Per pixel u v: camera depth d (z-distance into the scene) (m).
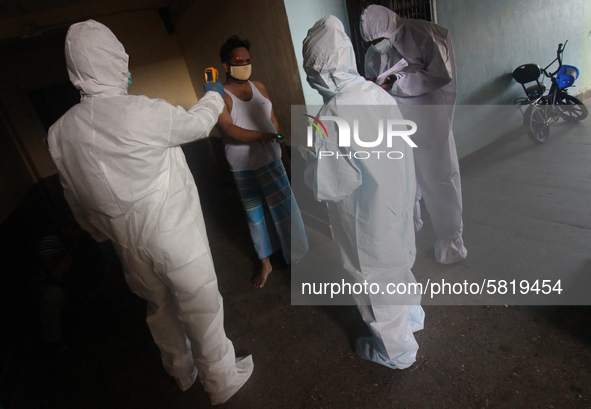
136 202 1.21
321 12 2.40
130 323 2.35
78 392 1.88
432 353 1.62
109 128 1.13
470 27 3.18
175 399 1.71
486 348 1.58
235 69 1.92
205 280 1.37
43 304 2.11
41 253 2.11
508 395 1.37
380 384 1.54
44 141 4.57
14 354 2.12
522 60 3.79
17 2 2.39
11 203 3.26
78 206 1.42
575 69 3.69
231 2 2.74
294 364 1.75
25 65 4.24
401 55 1.87
